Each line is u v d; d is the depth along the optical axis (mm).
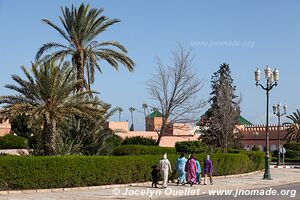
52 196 21844
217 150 49344
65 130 32500
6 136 50406
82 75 39500
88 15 39688
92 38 40281
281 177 37125
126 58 40406
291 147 79312
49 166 24312
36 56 39500
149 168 29438
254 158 44125
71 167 25125
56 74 28234
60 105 28969
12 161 23234
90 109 29516
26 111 27781
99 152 33531
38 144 30219
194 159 29062
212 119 70312
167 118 49375
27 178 23578
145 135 64000
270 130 85688
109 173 26844
